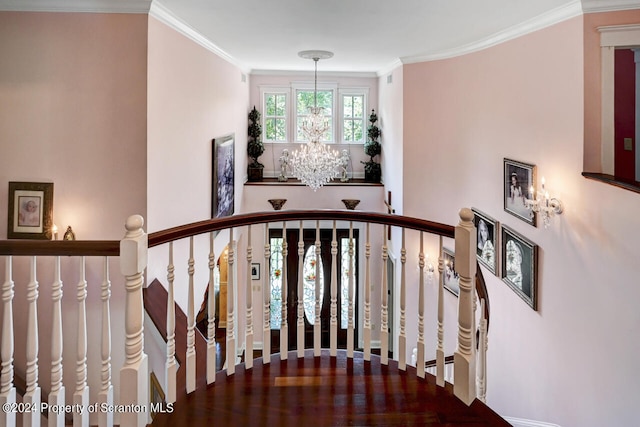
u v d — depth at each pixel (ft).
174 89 13.46
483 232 17.13
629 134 12.10
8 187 11.60
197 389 7.45
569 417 11.87
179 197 14.03
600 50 11.24
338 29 14.84
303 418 6.66
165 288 12.62
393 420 6.65
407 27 14.42
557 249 12.48
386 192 25.07
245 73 25.48
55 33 11.30
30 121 11.48
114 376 11.35
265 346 8.31
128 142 11.49
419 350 7.84
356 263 25.96
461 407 6.98
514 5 11.89
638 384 9.56
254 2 11.71
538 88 13.43
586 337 11.25
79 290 6.13
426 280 20.26
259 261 25.44
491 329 16.69
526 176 13.93
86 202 11.62
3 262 11.26
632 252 9.70
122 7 11.19
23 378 10.88
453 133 19.08
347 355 8.53
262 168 27.20
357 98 28.19
